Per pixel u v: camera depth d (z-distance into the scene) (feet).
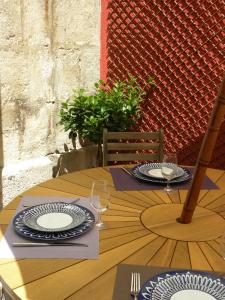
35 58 10.82
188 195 5.43
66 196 6.24
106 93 12.26
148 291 3.74
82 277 4.17
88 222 5.21
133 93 11.94
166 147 12.28
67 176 7.18
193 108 11.51
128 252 4.68
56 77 11.50
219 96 5.26
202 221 5.57
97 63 12.79
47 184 6.75
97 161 12.71
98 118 11.35
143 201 6.21
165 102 12.02
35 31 10.66
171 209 5.95
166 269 4.32
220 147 11.05
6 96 10.37
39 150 11.48
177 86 11.68
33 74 10.85
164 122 12.17
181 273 4.03
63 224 5.14
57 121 11.77
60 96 11.73
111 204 6.05
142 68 12.26
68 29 11.53
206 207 6.03
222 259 4.58
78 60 12.07
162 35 11.62
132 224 5.42
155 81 12.08
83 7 11.82
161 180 6.89
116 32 12.51
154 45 11.85
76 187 6.65
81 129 11.60
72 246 4.74
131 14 12.15
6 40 10.09
